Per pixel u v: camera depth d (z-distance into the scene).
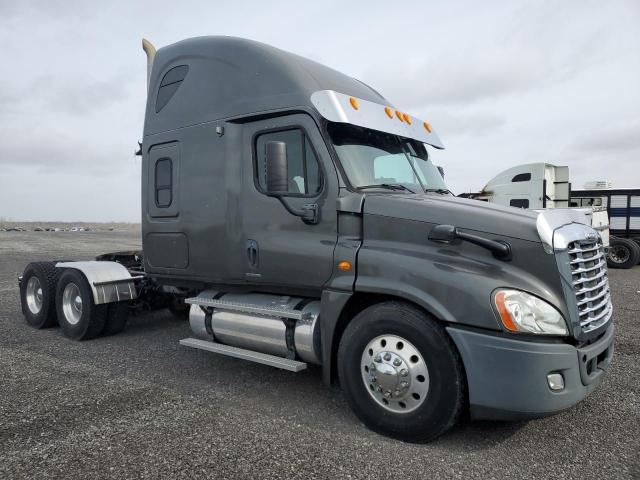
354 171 4.14
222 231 4.88
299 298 4.56
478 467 3.22
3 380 4.91
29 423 3.86
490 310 3.27
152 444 3.51
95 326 6.44
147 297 7.37
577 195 19.88
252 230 4.62
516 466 3.23
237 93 4.80
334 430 3.78
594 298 3.63
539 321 3.28
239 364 5.47
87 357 5.74
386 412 3.64
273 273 4.46
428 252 3.65
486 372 3.27
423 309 3.58
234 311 4.79
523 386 3.21
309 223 4.19
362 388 3.78
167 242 5.47
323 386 4.77
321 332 4.07
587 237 3.70
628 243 16.66
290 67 4.54
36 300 7.44
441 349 3.42
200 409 4.17
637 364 5.39
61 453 3.38
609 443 3.55
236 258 4.76
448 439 3.62
